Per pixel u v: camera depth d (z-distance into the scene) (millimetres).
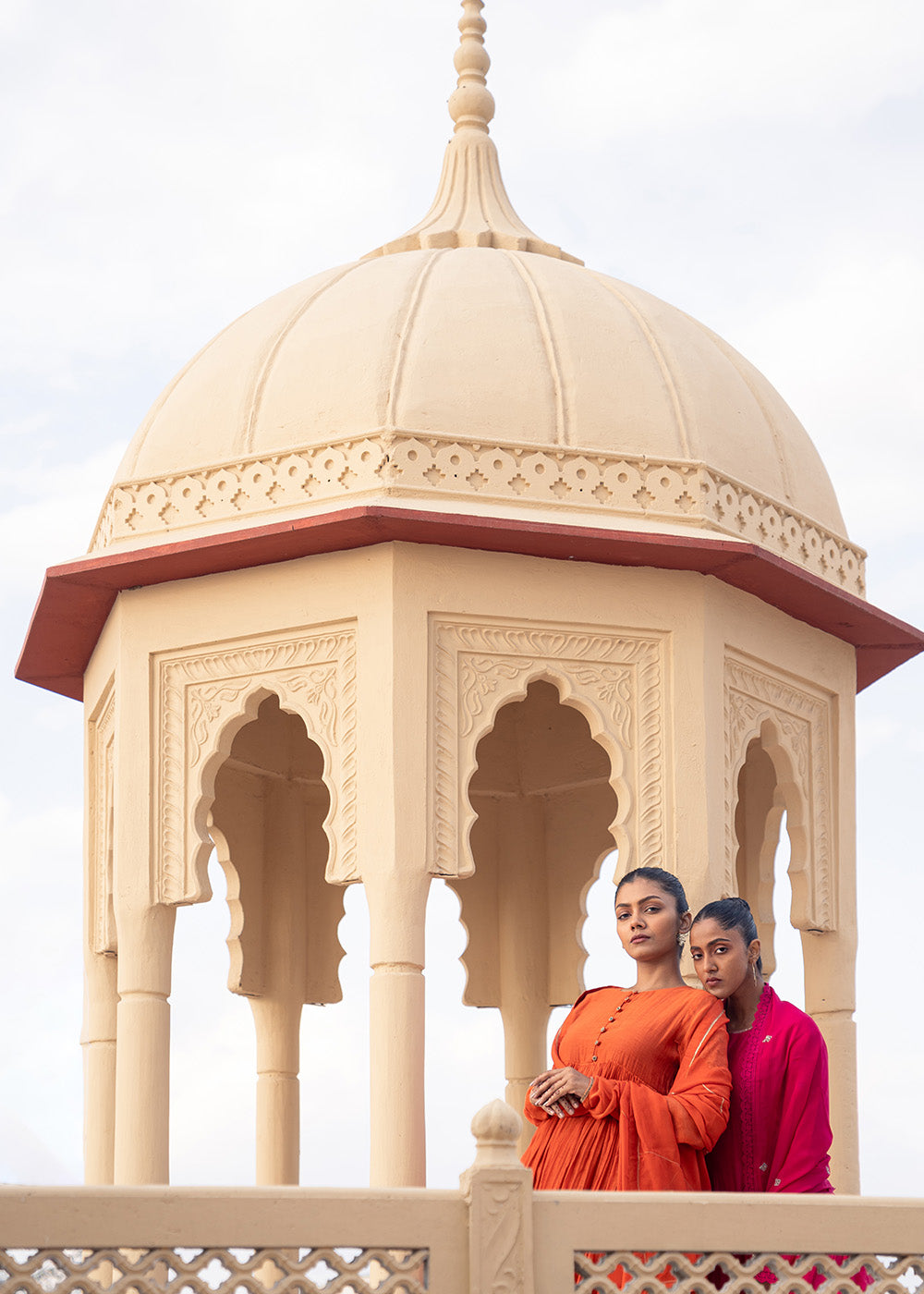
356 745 6695
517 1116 4316
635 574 7000
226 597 7062
